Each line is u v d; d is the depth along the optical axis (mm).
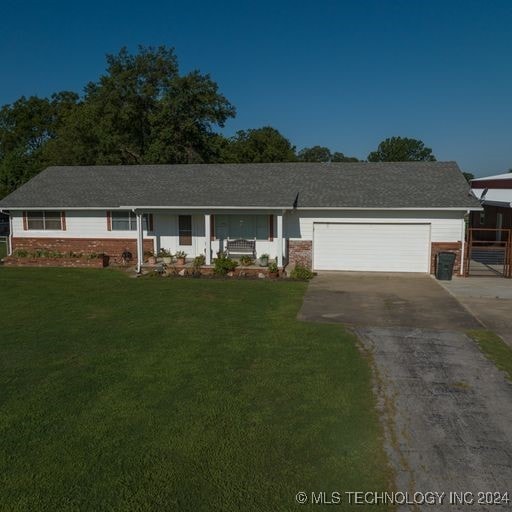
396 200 19938
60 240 23250
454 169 22641
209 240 20375
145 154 39469
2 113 63750
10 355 9516
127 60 39219
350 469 5551
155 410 7047
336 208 19859
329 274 19734
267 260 20344
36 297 15305
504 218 25266
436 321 12227
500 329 11492
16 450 5992
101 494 5145
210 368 8734
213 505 4977
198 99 38844
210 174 24141
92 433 6387
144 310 13422
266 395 7559
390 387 7871
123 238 22812
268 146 57938
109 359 9250
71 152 40906
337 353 9594
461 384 8000
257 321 12164
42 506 4969
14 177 41719
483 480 5348
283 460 5742
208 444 6098
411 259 20016
